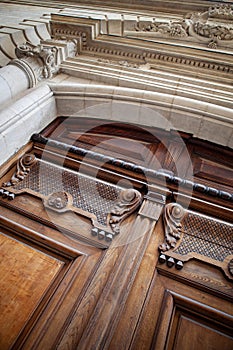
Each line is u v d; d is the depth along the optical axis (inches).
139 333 42.6
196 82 82.7
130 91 76.7
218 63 87.8
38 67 79.0
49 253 52.2
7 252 51.6
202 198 61.2
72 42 98.0
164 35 112.8
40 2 171.8
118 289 46.1
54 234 54.7
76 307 44.5
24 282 47.6
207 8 142.5
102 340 40.4
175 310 45.8
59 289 46.9
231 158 72.2
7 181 63.1
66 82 83.4
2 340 40.6
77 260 50.8
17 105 67.2
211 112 70.4
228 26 107.6
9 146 63.7
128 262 49.7
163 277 49.4
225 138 71.1
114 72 86.8
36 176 64.9
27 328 42.2
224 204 59.9
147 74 86.6
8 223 55.6
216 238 54.5
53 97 78.7
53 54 84.5
